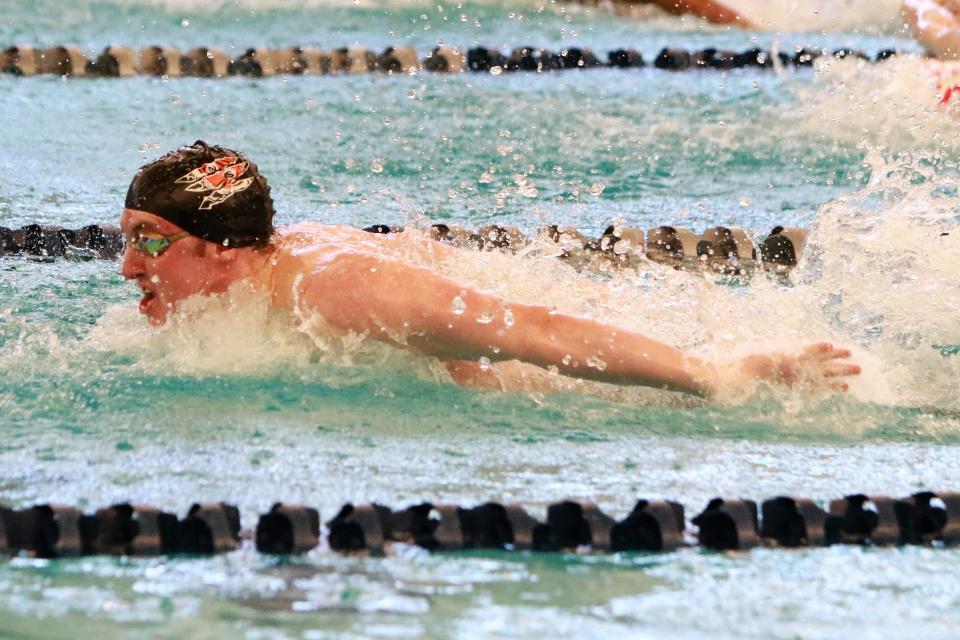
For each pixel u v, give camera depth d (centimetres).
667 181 1652
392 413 829
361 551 616
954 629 538
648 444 786
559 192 1579
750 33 2881
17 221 1356
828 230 1166
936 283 1069
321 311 857
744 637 527
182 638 512
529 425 816
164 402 834
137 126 1897
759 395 855
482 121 1994
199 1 3038
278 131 1891
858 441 805
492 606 554
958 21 2423
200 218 859
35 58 2278
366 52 2431
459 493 685
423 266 955
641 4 3133
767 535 654
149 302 900
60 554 605
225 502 657
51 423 789
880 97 2083
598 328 830
